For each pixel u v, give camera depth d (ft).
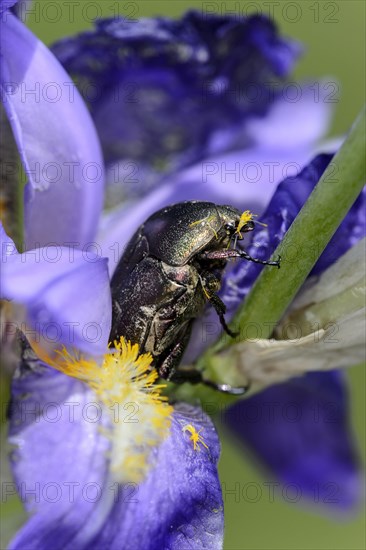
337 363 0.69
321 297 0.68
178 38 0.80
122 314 0.66
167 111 0.82
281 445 0.84
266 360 0.69
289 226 0.68
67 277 0.63
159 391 0.67
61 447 0.64
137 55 0.80
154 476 0.65
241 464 0.97
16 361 0.67
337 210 0.65
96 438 0.65
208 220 0.66
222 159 0.81
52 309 0.62
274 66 0.84
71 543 0.64
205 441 0.67
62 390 0.65
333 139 0.86
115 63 0.80
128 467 0.65
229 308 0.70
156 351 0.67
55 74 0.69
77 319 0.63
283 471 0.85
